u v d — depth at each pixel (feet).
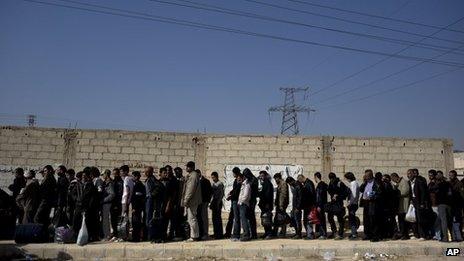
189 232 41.01
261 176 43.75
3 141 54.85
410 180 42.24
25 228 36.35
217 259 34.55
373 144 60.34
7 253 34.40
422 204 40.16
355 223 42.09
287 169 58.59
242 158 58.54
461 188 40.81
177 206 41.14
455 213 40.45
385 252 37.06
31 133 55.47
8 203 40.24
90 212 38.75
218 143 59.06
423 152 60.85
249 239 40.47
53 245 35.45
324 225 42.80
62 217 39.52
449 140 61.57
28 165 54.85
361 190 42.80
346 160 59.62
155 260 33.99
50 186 39.27
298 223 42.88
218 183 43.16
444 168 60.75
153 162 57.52
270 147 58.90
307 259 34.99
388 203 41.24
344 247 36.86
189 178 39.70
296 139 59.36
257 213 57.11
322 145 59.52
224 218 56.95
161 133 58.34
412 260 34.81
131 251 34.96
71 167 55.77
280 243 38.58
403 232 42.32
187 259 34.35
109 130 57.21
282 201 43.52
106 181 40.81
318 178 44.11
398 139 60.85
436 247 37.40
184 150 58.54
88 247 35.12
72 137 56.34
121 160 56.85
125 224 39.06
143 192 39.93
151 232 38.17
